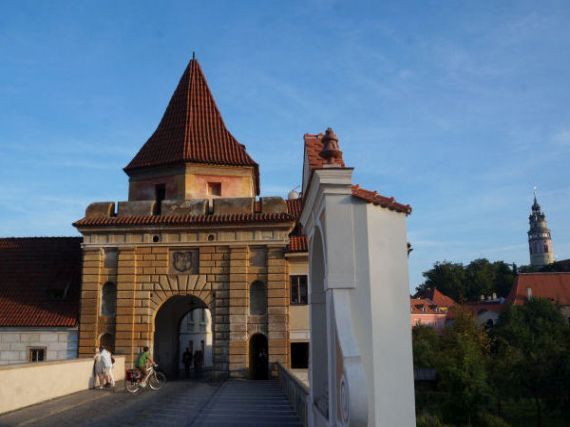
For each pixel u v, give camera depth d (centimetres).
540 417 4247
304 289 3033
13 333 3027
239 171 3447
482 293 12725
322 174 999
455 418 4381
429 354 5712
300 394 1605
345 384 858
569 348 4719
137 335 2984
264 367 3148
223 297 3006
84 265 3080
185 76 3856
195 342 4666
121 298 3020
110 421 1641
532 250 18862
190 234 3075
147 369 2602
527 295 9062
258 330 2975
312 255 1319
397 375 959
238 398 2200
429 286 13488
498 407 4525
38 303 3141
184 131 3525
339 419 936
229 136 3619
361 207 998
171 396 2273
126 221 3072
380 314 970
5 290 3231
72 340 3006
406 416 948
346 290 969
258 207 3188
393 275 1012
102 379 2555
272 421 1630
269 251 3030
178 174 3356
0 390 1738
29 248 3519
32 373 1959
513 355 5397
